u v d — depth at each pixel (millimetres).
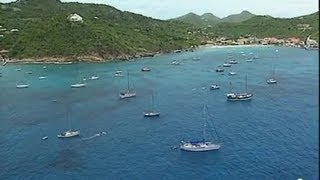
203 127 130500
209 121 137375
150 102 169125
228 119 139250
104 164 103750
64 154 111312
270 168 96938
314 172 93875
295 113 143250
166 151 110500
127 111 154875
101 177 96438
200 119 140375
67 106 165875
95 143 119062
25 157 109812
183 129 129125
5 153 113000
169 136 122688
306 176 92125
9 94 195375
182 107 158625
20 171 101062
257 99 168625
